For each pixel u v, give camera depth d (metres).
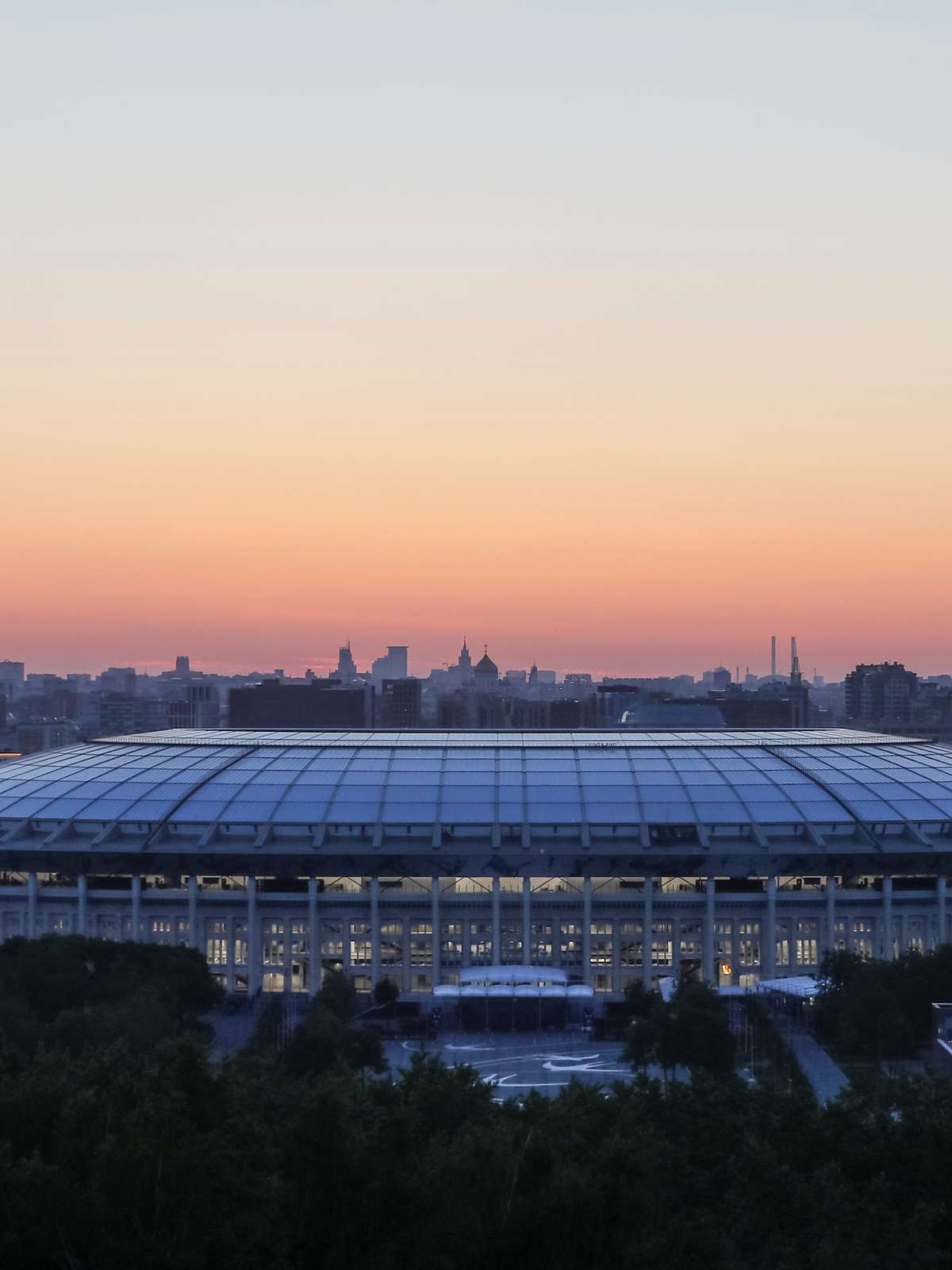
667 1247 133.12
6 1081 153.62
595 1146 147.12
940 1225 142.62
